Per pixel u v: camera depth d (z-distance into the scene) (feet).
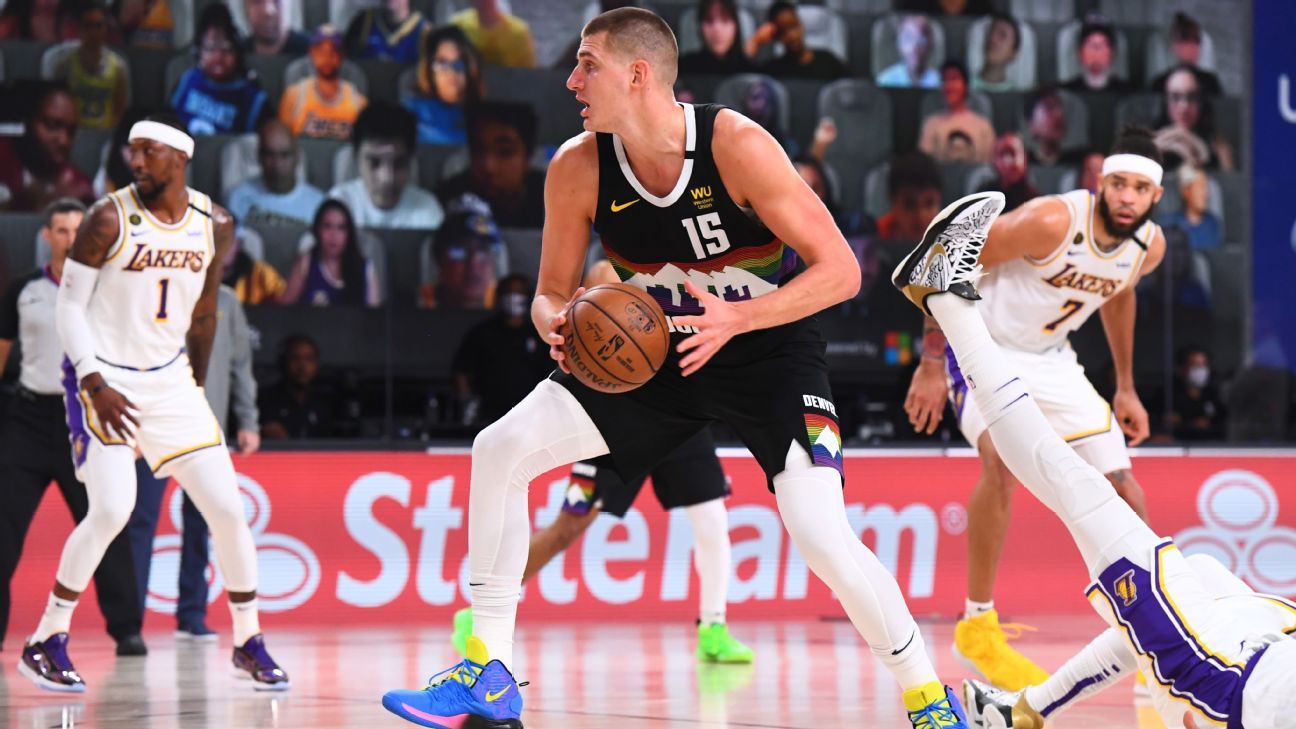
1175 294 48.49
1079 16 55.01
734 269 15.02
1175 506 39.22
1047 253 22.22
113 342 22.16
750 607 37.70
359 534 36.22
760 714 19.07
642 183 14.82
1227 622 12.58
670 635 33.04
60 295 21.95
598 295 14.40
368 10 48.96
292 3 48.21
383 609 36.17
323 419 41.93
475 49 49.37
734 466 37.99
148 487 30.89
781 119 51.55
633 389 14.66
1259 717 11.78
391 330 44.24
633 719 18.57
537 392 15.35
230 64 47.11
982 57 53.93
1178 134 52.80
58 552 34.14
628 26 14.16
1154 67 54.34
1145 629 12.89
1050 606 38.52
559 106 50.19
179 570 33.12
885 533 38.37
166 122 21.91
